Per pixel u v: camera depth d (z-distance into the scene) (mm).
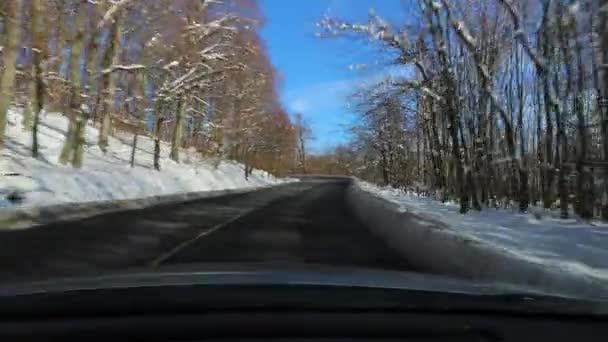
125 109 32281
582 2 13969
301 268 5371
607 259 8094
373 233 13219
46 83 22406
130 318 3400
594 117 16359
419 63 19125
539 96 20156
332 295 3924
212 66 33719
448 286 4395
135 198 23203
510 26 19359
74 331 3188
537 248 9164
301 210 21328
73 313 3449
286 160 95688
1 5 17938
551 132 17453
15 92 27547
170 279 4391
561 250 8977
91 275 4676
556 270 6699
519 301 3947
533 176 23016
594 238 10648
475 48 16859
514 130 22234
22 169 19125
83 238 10766
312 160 141500
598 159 14750
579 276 6332
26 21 21047
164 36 29078
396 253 9836
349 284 4266
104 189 22594
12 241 9883
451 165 26453
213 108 43594
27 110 28406
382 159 60656
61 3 23516
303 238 11836
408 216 14555
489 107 21562
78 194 20016
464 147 19766
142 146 41000
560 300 4109
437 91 19281
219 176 46062
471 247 8859
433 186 33375
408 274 5137
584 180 15031
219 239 11289
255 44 40562
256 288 4059
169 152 43469
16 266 7430
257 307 3629
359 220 17188
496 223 13906
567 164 15336
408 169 44312
